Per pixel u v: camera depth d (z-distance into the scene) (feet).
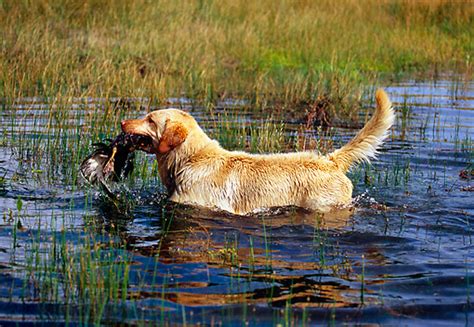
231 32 83.71
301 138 48.88
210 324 20.89
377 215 32.78
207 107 57.67
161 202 34.40
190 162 34.04
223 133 47.80
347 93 62.13
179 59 72.28
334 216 32.63
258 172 33.71
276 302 22.58
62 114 49.29
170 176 34.81
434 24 99.50
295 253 27.50
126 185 37.52
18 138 45.42
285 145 46.91
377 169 41.55
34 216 31.32
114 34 77.56
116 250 27.14
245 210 33.45
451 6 102.73
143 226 30.58
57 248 27.02
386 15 101.24
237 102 62.03
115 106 55.06
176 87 65.51
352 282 24.48
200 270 25.25
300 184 33.50
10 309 21.62
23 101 56.49
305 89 63.93
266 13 92.48
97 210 32.76
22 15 77.56
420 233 30.27
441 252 27.86
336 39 87.35
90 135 45.39
